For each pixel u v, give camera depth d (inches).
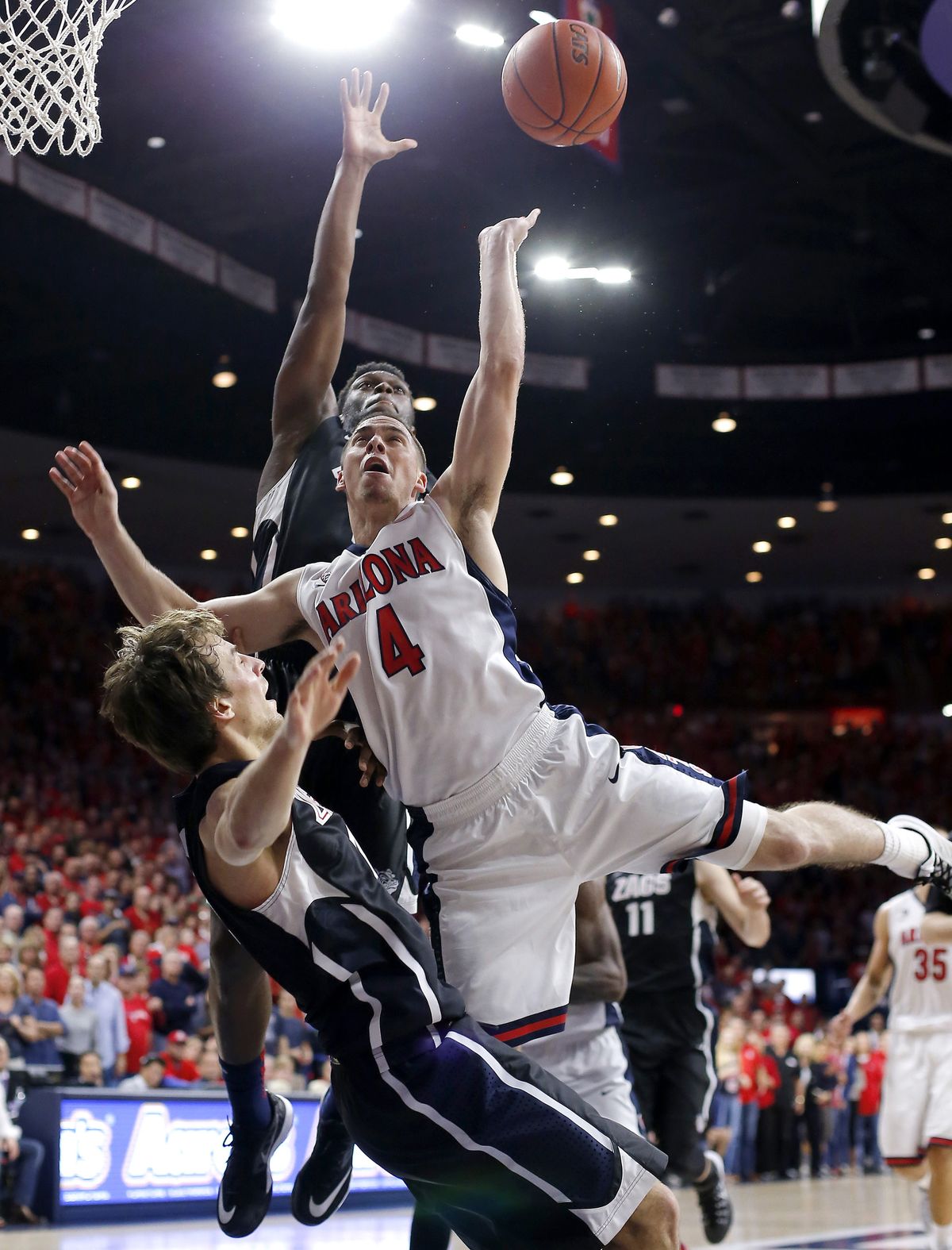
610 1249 103.3
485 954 112.3
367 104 160.7
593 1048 164.2
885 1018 631.8
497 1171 101.7
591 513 856.3
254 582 152.6
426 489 134.9
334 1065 106.5
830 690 956.0
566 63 145.1
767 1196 412.8
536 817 113.1
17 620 753.6
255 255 651.5
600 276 439.8
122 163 573.6
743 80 524.1
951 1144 212.1
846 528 887.1
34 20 169.8
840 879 785.6
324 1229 304.3
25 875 457.7
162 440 684.7
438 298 708.0
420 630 115.3
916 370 721.6
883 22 356.2
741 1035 486.0
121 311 563.2
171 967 407.2
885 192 629.3
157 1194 320.8
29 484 733.9
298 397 154.5
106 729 733.9
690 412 735.7
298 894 103.3
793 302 768.3
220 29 467.8
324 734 128.2
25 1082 333.1
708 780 116.4
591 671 953.5
